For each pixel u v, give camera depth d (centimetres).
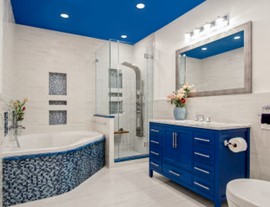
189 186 216
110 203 207
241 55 220
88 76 405
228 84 234
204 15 267
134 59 402
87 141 279
